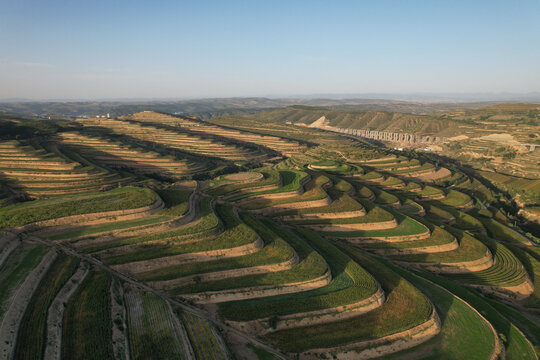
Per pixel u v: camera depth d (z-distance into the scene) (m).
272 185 159.25
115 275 81.94
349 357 71.06
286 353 69.56
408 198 197.62
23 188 192.38
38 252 83.75
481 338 83.19
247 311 77.00
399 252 126.38
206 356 63.78
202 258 91.38
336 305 81.94
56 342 60.72
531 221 196.75
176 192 134.00
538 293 115.62
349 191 179.75
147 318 70.31
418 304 88.94
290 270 92.56
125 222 102.06
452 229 149.62
